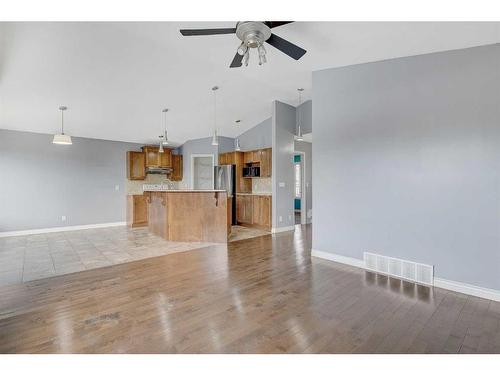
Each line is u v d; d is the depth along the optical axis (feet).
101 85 14.78
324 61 11.75
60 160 21.52
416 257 9.84
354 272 10.89
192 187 26.61
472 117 8.56
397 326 6.86
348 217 11.86
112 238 18.21
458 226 8.89
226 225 16.38
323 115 12.75
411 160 9.90
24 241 17.34
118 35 10.81
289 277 10.38
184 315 7.45
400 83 10.15
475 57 8.48
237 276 10.50
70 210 21.93
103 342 6.21
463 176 8.75
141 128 22.12
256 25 7.59
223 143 25.70
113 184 24.25
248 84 16.81
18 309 7.84
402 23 8.24
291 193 21.17
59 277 10.49
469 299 8.35
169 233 17.04
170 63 13.58
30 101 15.53
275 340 6.28
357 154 11.48
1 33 9.89
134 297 8.63
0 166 19.07
